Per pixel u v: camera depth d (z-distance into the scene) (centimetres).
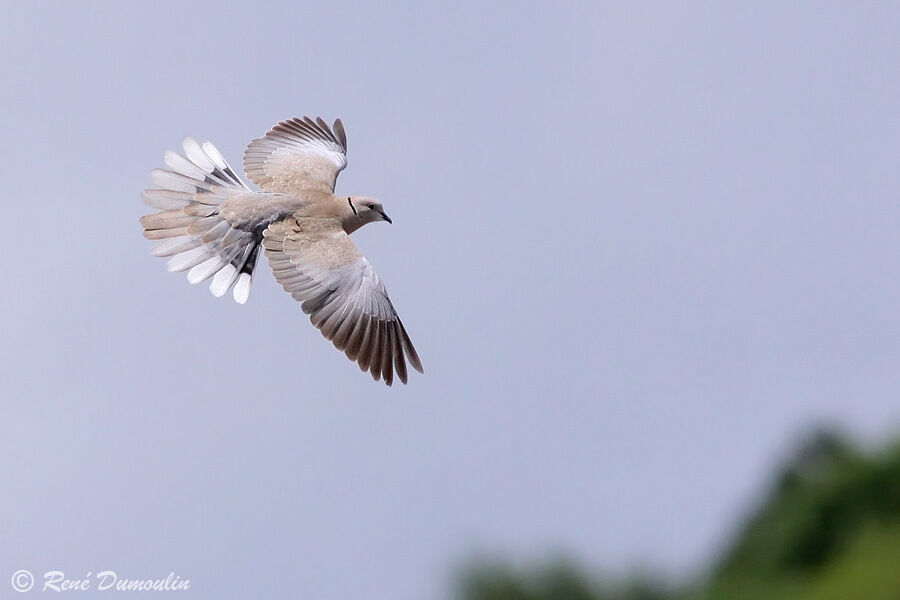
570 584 1661
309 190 1644
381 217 1647
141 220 1585
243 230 1579
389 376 1534
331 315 1531
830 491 1809
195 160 1617
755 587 1772
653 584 1702
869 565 1739
